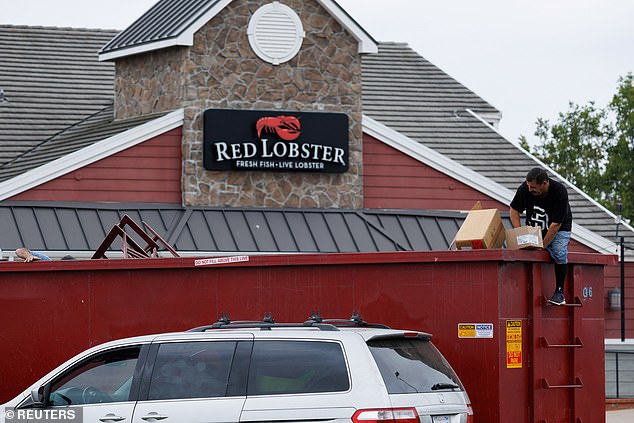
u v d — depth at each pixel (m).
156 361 18.06
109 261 23.69
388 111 51.12
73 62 50.78
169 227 38.56
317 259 21.92
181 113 39.72
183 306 23.14
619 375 39.34
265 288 22.47
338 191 41.34
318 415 16.91
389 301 21.27
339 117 41.22
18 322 24.33
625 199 86.19
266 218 39.78
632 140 88.00
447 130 50.44
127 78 43.59
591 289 21.58
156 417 17.62
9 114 46.34
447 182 43.19
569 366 21.00
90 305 23.89
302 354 17.47
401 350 17.61
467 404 17.80
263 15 40.59
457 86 54.47
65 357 23.98
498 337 20.14
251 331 17.94
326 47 41.34
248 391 17.48
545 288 20.88
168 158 39.88
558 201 20.77
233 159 39.84
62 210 38.00
